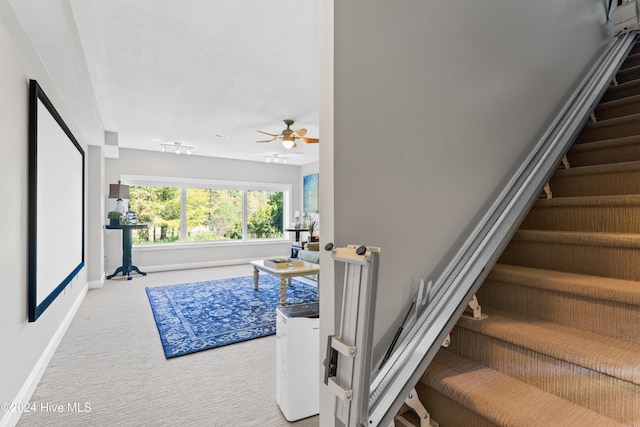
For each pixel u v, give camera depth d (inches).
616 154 73.0
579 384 39.8
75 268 143.9
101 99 147.8
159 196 278.2
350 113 43.1
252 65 116.4
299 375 75.0
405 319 48.9
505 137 65.4
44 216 95.4
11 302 73.9
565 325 48.5
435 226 53.0
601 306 45.0
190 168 284.8
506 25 65.9
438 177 53.3
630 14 93.6
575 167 78.6
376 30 45.7
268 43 101.8
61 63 96.3
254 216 325.4
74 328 133.9
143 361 104.2
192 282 224.8
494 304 58.0
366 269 34.1
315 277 232.1
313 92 141.2
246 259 314.0
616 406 36.8
